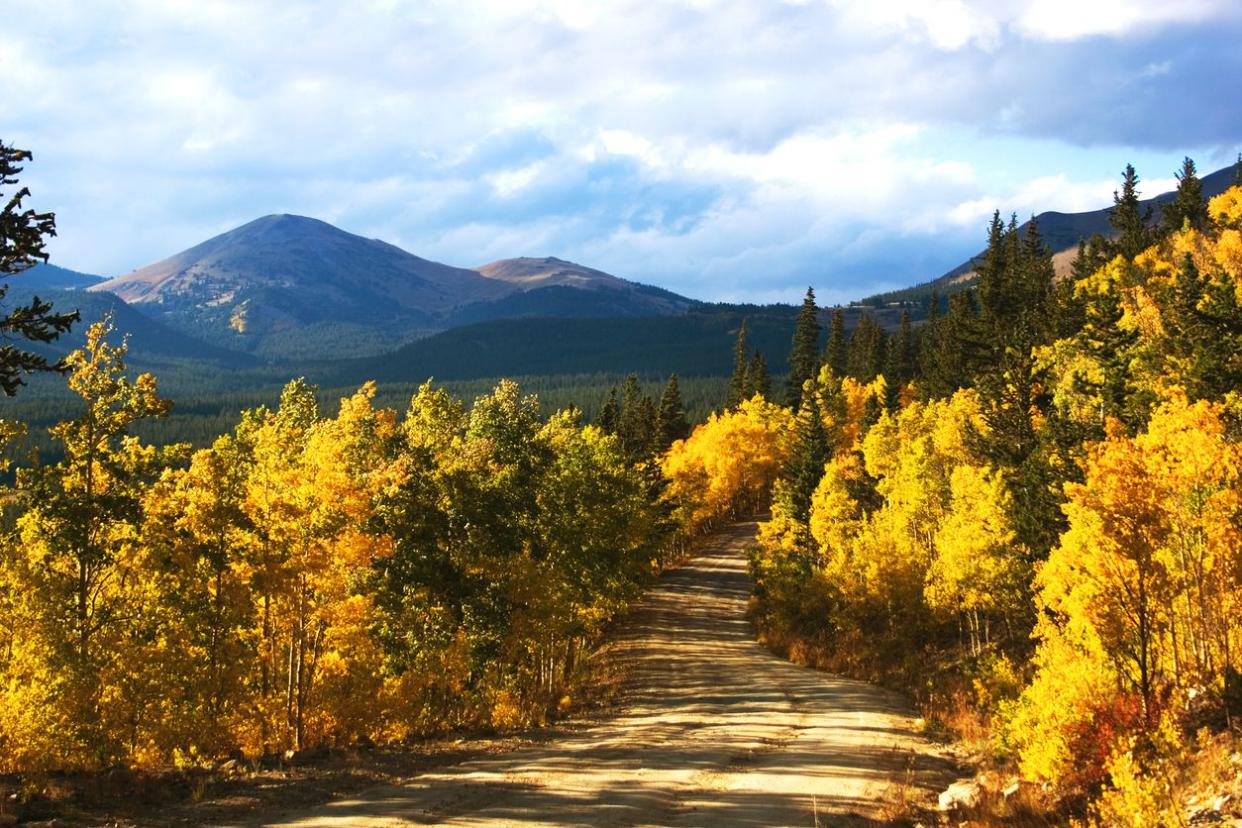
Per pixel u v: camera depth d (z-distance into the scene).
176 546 22.53
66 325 18.23
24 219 17.19
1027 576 34.28
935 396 83.75
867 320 147.62
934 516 46.88
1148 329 46.47
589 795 16.75
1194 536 16.98
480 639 29.12
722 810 16.03
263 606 24.47
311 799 15.46
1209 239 65.50
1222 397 28.80
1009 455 41.66
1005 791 16.09
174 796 15.37
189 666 21.97
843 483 59.81
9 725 19.02
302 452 25.62
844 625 53.66
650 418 99.50
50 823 13.05
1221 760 12.78
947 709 29.05
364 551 23.89
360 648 25.34
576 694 38.22
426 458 29.36
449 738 24.25
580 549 35.81
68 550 23.39
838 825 15.20
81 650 21.84
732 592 78.25
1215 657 17.05
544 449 34.47
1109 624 16.81
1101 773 14.48
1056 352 52.34
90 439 23.95
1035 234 106.06
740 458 99.69
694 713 31.70
